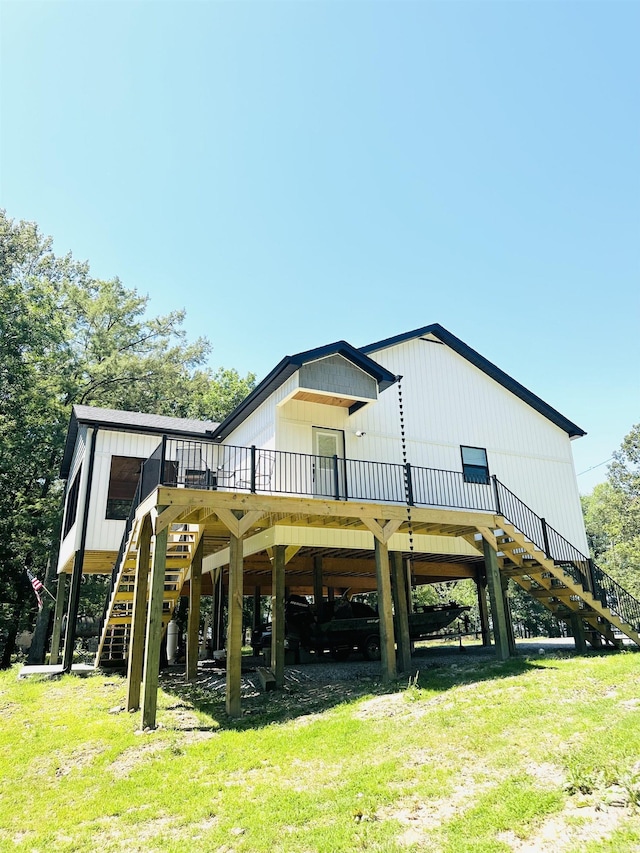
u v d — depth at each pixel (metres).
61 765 6.74
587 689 7.73
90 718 8.91
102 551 14.84
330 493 13.20
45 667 13.77
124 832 4.77
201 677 12.99
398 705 8.15
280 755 6.50
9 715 9.25
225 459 17.08
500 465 16.42
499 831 3.97
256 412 14.72
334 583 19.88
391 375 13.39
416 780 5.20
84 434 16.25
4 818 5.22
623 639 14.62
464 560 17.11
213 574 18.06
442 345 16.72
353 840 4.13
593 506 51.06
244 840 4.37
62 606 17.70
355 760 6.05
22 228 31.52
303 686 10.93
